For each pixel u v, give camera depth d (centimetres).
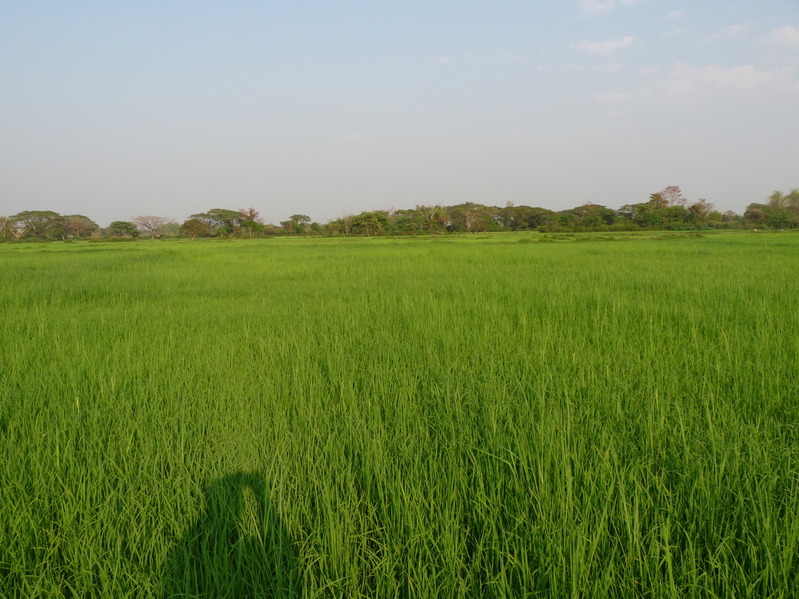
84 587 184
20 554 200
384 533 208
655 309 619
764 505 204
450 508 213
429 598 175
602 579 178
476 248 2517
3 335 574
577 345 469
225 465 254
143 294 950
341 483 234
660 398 315
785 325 519
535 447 249
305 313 681
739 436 260
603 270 1192
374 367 406
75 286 1034
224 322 645
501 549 195
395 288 937
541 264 1442
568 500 204
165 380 388
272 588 184
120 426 303
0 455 266
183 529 208
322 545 197
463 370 397
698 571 184
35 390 368
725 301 680
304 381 380
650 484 227
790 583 176
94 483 236
